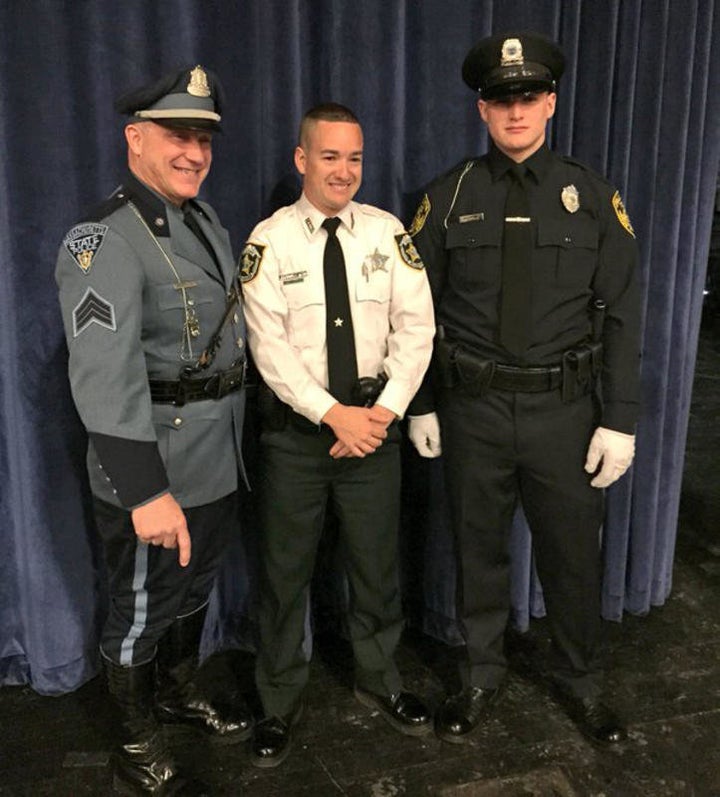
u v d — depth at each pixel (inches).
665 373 92.3
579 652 78.5
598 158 86.1
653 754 75.2
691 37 83.9
